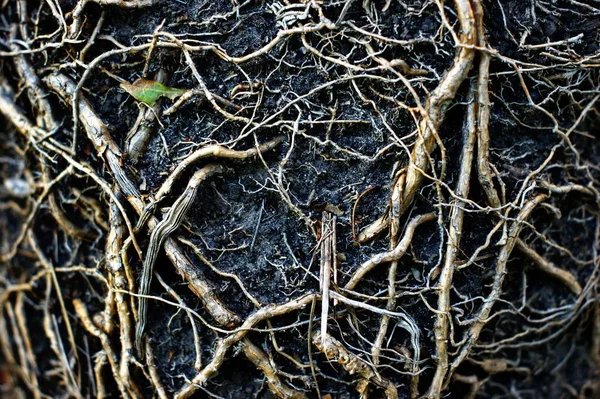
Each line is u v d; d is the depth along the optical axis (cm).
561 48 57
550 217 58
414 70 56
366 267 56
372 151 56
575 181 59
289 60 56
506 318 59
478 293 57
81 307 60
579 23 57
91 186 59
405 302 56
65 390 63
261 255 57
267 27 56
